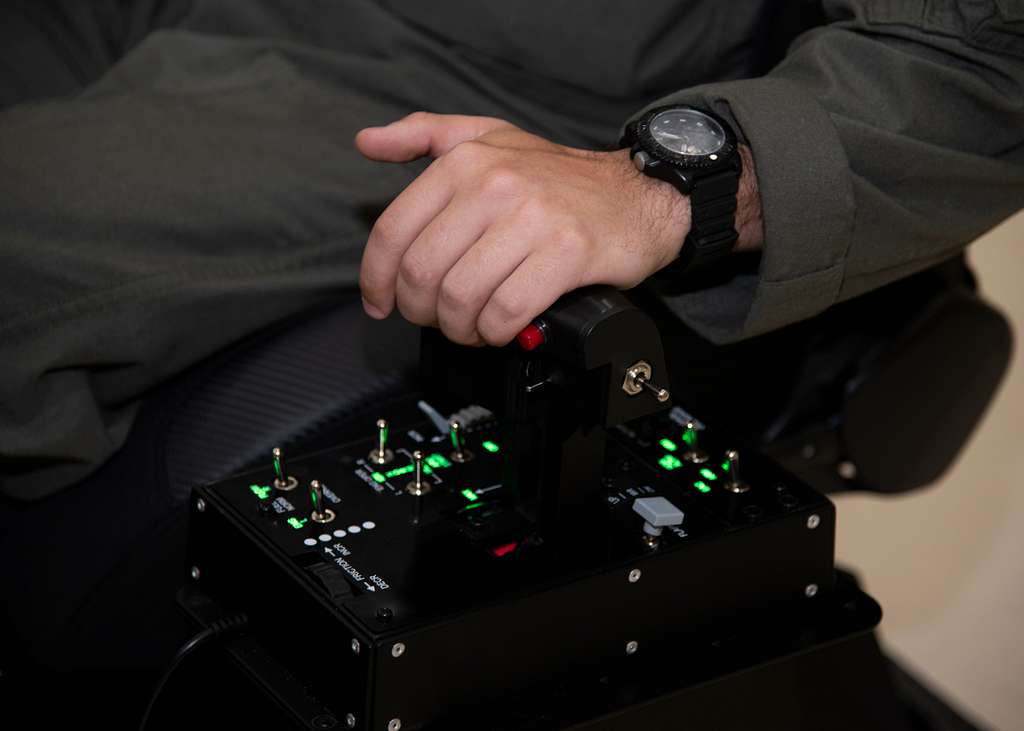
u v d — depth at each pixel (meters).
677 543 0.85
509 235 0.79
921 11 0.96
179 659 0.83
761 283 0.94
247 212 1.04
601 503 0.88
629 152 0.91
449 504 0.88
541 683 0.82
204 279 1.00
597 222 0.82
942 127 0.96
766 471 0.93
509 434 0.87
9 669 1.01
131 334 0.98
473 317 0.80
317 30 1.24
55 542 0.99
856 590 0.96
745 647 0.89
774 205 0.91
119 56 1.37
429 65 1.18
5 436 0.94
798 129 0.92
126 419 1.03
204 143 1.08
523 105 1.17
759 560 0.89
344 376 1.02
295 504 0.87
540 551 0.83
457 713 0.79
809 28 1.15
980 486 1.93
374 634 0.74
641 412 0.81
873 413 1.20
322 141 1.11
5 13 1.30
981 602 1.80
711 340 1.00
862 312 1.19
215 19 1.30
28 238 0.97
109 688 1.00
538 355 0.82
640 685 0.84
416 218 0.82
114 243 1.00
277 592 0.81
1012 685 1.70
